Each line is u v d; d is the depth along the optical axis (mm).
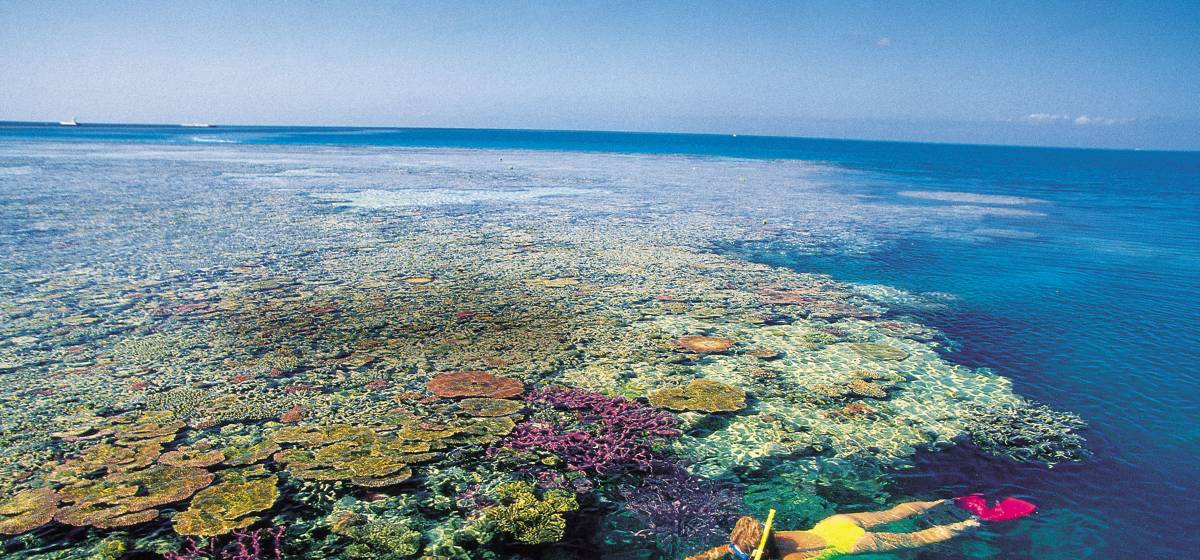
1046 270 16234
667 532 5801
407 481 6406
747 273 15367
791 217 24906
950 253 18203
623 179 41250
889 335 11125
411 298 12492
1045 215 26922
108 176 34469
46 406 7730
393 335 10453
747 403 8359
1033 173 58844
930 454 7203
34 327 10406
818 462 6996
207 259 15383
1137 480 6738
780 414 8078
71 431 7152
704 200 30203
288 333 10406
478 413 7844
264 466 6574
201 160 48969
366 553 5402
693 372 9336
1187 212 28922
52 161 44438
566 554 5473
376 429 7387
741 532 5609
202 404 7887
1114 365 9844
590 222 22359
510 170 46469
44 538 5402
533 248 17531
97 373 8719
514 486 6402
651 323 11469
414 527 5746
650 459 6980
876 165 67875
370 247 17172
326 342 10062
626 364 9562
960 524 5965
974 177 51062
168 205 23891
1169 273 16078
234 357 9383
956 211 27781
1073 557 5543
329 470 6535
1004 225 23781
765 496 6375
